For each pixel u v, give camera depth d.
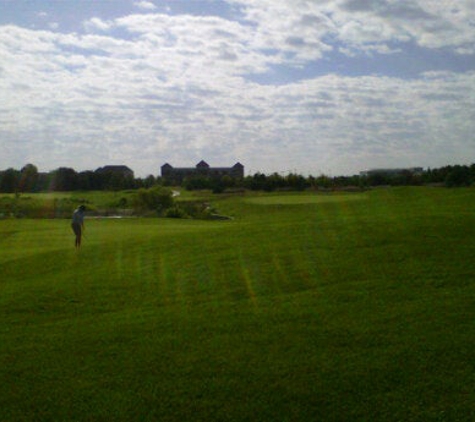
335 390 8.86
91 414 8.59
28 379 9.91
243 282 15.84
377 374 9.24
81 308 14.76
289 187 97.12
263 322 12.19
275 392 8.94
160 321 12.91
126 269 19.41
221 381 9.42
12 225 46.59
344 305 12.87
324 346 10.54
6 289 17.62
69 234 37.09
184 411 8.56
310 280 15.27
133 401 8.93
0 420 8.53
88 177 132.12
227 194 94.50
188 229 37.00
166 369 10.03
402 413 8.11
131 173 153.50
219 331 11.84
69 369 10.27
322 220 25.94
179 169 178.38
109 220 52.03
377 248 17.81
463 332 10.59
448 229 19.36
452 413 8.02
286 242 20.55
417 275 14.59
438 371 9.16
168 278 17.34
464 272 14.48
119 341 11.64
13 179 126.12
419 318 11.52
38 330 12.88
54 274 19.92
